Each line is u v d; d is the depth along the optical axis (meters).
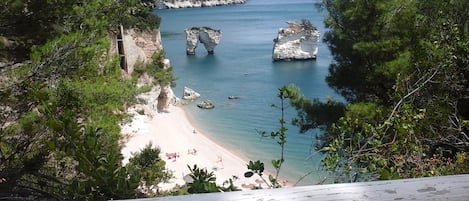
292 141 22.66
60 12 6.51
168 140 26.47
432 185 1.13
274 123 29.06
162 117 30.66
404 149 4.54
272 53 53.34
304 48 51.88
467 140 7.07
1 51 6.49
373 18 10.85
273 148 23.62
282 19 96.06
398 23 10.44
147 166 10.69
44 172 5.32
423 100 7.50
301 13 108.00
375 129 4.31
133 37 30.64
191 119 31.33
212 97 36.66
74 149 2.04
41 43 6.73
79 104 5.62
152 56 31.52
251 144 26.14
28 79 5.67
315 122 12.27
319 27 73.44
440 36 8.20
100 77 6.52
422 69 7.80
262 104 33.81
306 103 12.46
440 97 7.30
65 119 2.11
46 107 2.28
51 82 5.77
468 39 7.86
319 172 4.52
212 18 102.50
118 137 6.06
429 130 6.91
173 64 52.19
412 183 1.15
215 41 58.09
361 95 11.85
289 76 43.81
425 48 8.34
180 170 21.84
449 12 9.55
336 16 12.15
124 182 1.97
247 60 53.38
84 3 7.02
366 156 4.04
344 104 12.38
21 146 5.52
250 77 43.91
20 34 6.59
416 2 10.45
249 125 29.41
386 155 4.36
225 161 23.72
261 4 145.25
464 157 5.58
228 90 38.81
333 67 13.06
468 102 8.60
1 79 5.73
